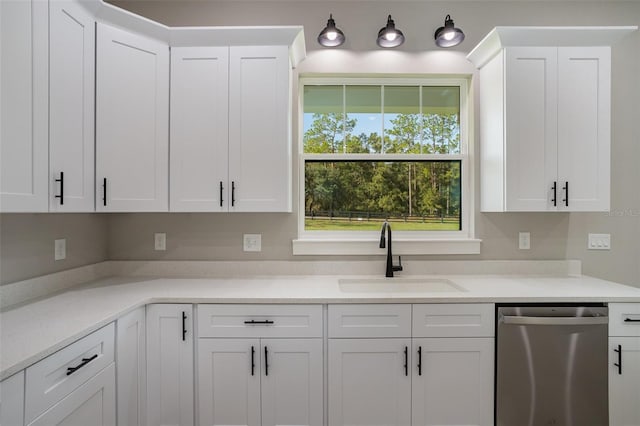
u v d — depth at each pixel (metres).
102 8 1.62
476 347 1.67
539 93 1.89
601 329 1.64
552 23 2.22
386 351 1.66
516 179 1.90
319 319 1.65
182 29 1.81
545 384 1.65
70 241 1.88
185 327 1.64
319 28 2.22
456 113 2.33
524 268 2.21
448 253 2.21
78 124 1.52
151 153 1.80
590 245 2.21
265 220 2.21
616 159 2.20
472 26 2.23
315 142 2.32
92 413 1.27
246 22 2.21
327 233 2.30
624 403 1.64
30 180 1.27
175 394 1.64
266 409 1.65
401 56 2.23
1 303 1.46
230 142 1.88
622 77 2.20
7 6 1.18
